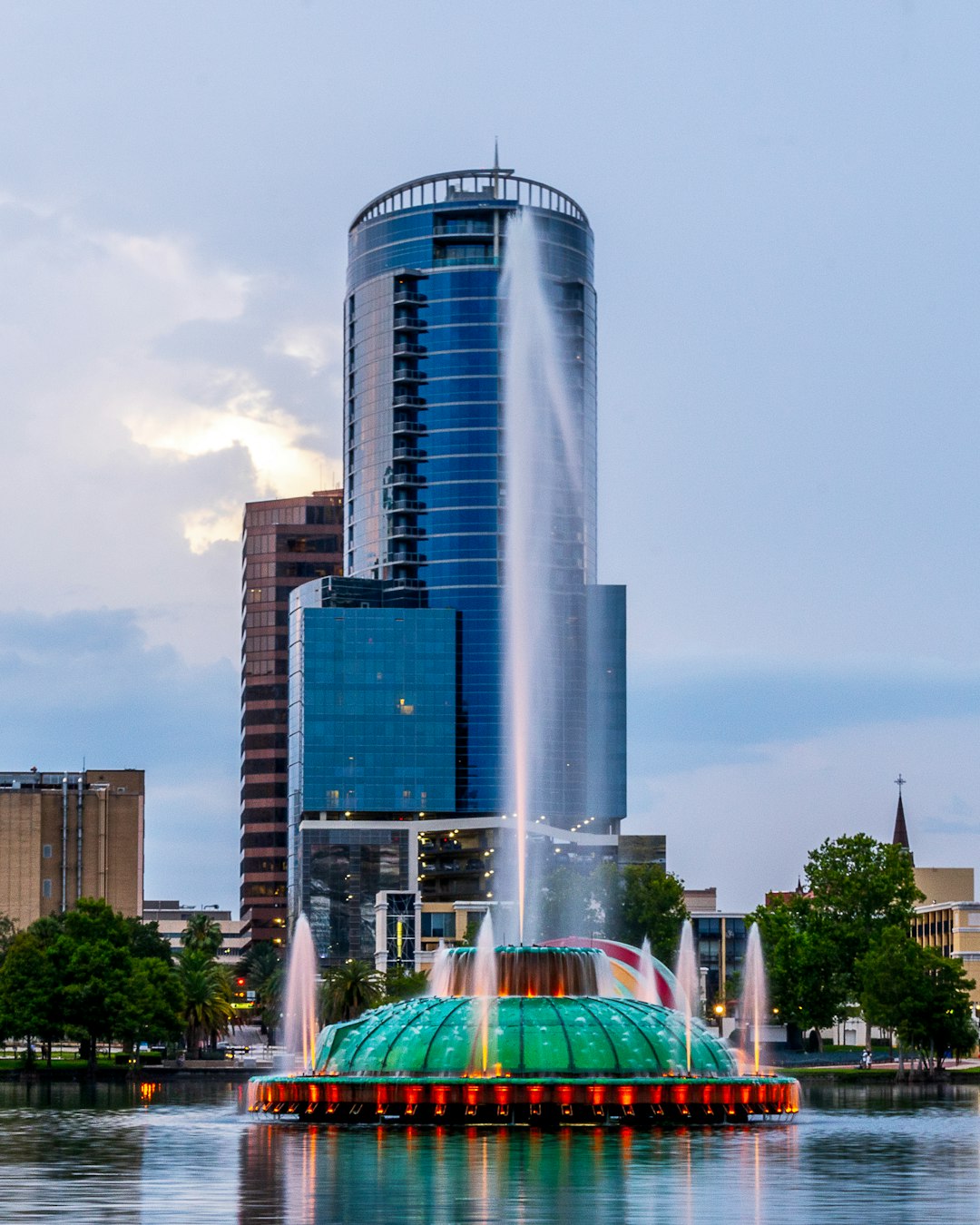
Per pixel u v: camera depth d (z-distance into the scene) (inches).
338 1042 3602.4
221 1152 2699.3
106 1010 7687.0
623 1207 1945.1
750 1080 3380.9
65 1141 2994.6
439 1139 2908.5
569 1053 3351.4
